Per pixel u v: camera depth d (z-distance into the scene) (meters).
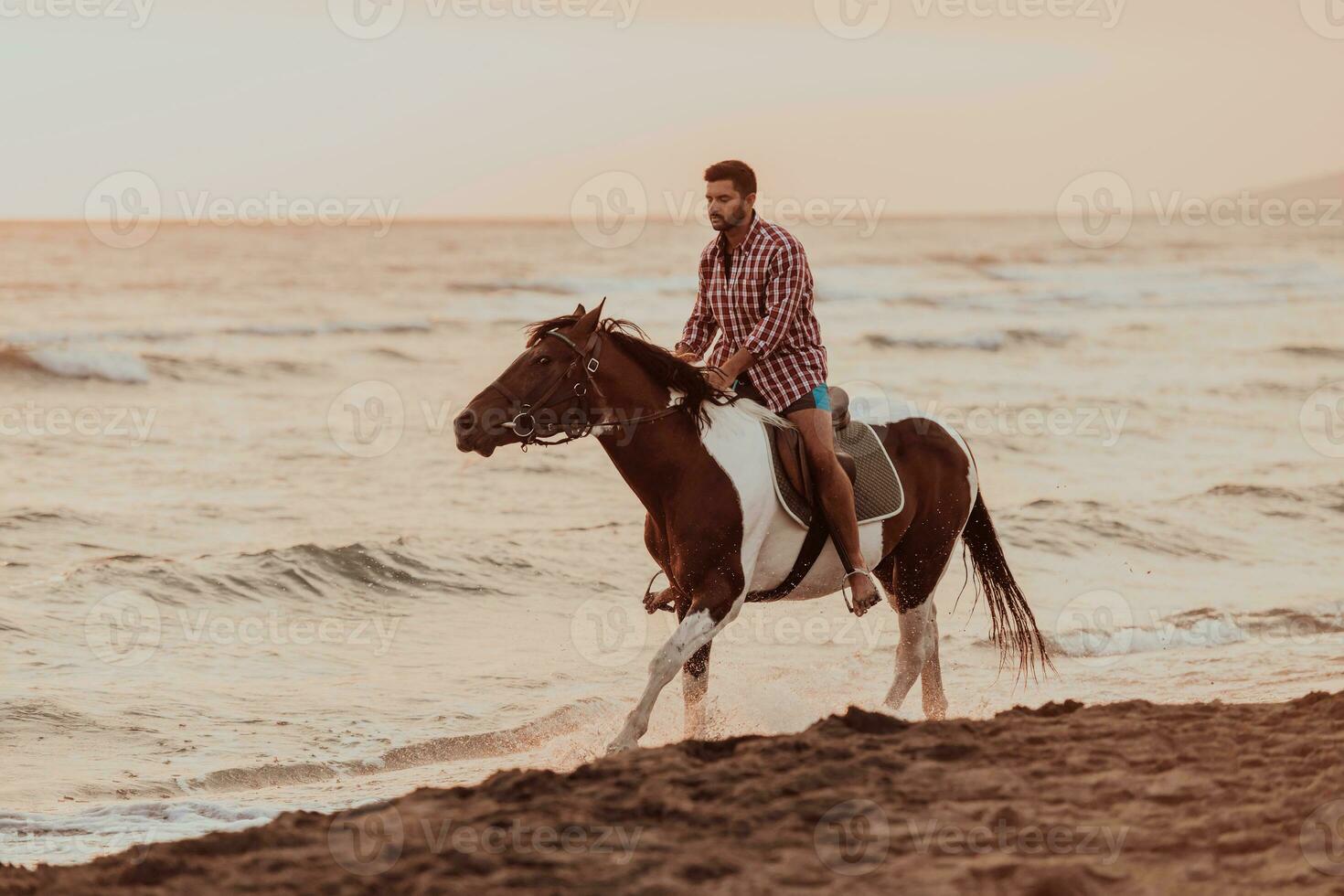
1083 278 82.00
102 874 5.08
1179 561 17.50
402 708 11.45
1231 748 6.30
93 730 10.52
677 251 104.06
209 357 38.44
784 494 8.48
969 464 9.77
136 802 8.73
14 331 45.00
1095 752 6.29
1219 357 43.06
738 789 5.74
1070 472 24.41
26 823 8.19
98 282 67.56
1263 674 12.26
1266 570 17.12
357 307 56.62
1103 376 38.69
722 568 8.24
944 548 9.59
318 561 16.09
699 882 4.73
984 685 12.04
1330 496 20.92
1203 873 4.70
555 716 11.14
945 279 81.19
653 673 7.99
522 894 4.64
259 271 78.00
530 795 5.88
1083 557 17.58
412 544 16.94
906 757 6.23
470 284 65.00
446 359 40.69
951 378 38.28
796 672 12.50
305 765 9.83
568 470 24.05
